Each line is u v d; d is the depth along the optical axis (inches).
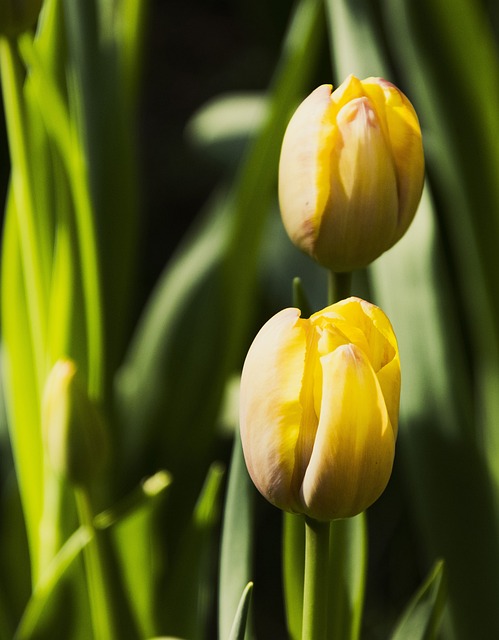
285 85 41.3
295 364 29.9
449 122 40.9
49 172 39.9
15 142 37.5
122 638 38.5
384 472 30.1
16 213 40.0
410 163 32.2
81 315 39.8
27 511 40.8
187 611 39.1
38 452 40.5
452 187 41.5
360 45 39.1
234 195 46.5
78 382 35.2
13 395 40.4
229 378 47.0
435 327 38.8
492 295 41.8
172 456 46.7
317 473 30.0
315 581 30.9
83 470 35.5
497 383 41.9
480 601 39.2
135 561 38.7
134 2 41.0
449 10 40.1
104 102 40.3
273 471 30.2
